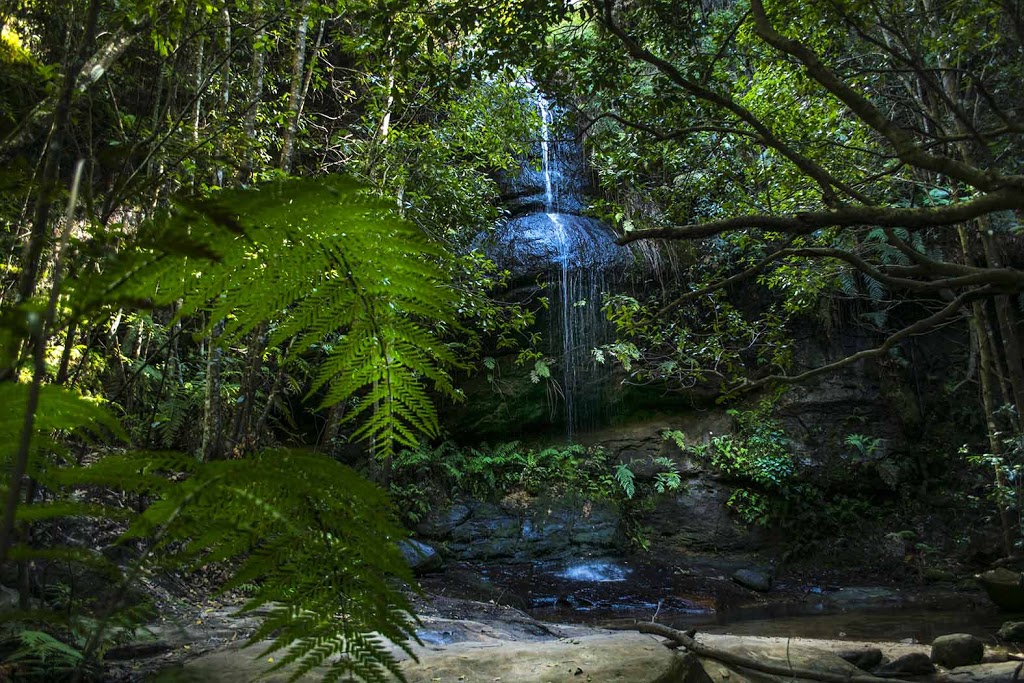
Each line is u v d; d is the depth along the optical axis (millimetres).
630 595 10305
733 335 8484
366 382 693
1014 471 9641
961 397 13297
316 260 607
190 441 7840
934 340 13656
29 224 3291
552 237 13508
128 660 4027
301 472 585
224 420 8539
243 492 549
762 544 12344
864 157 8102
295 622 588
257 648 4285
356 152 8633
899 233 11352
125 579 583
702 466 13047
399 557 608
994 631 7859
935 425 13297
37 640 3357
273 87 8672
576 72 6418
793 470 12680
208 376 7414
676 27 6715
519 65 6086
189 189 606
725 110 7059
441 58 6781
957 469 12883
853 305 13523
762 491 12766
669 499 12836
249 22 6863
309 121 9320
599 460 13094
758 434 13008
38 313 468
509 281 13281
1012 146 8539
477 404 13375
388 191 7430
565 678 3988
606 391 13586
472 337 7910
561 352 13453
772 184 7793
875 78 9023
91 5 1682
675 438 13133
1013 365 9953
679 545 12398
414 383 691
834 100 7652
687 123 7039
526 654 4449
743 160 8320
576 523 12141
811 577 11758
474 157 10633
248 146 6527
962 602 9883
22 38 5625
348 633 596
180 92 8164
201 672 3777
